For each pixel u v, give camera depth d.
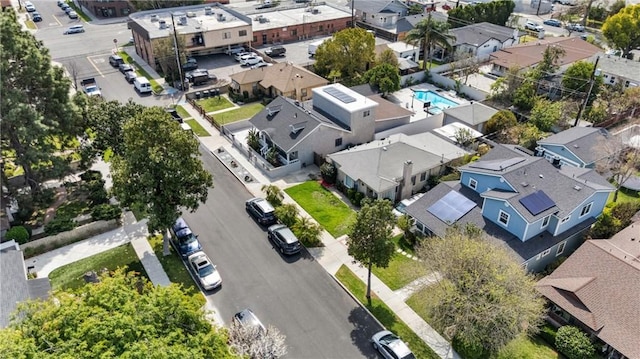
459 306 25.53
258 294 31.89
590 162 42.59
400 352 26.53
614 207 37.72
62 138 42.34
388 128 52.09
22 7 101.12
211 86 65.00
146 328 19.17
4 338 17.72
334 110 49.06
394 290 32.28
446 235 30.66
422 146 45.53
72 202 41.38
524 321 26.19
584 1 99.94
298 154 46.06
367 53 63.44
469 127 52.00
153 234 33.22
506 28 79.81
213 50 76.50
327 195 42.72
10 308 25.94
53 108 39.38
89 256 35.06
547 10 103.50
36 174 39.22
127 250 35.78
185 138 32.00
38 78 37.44
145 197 31.27
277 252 35.88
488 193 34.72
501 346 25.36
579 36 84.38
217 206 41.16
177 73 65.88
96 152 41.81
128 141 31.73
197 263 32.91
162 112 32.38
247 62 70.88
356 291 32.16
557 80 61.06
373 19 85.81
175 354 18.09
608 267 29.70
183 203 32.28
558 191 34.31
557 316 29.31
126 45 80.38
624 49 74.12
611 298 28.11
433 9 92.19
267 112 50.47
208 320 24.05
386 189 39.59
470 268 26.73
